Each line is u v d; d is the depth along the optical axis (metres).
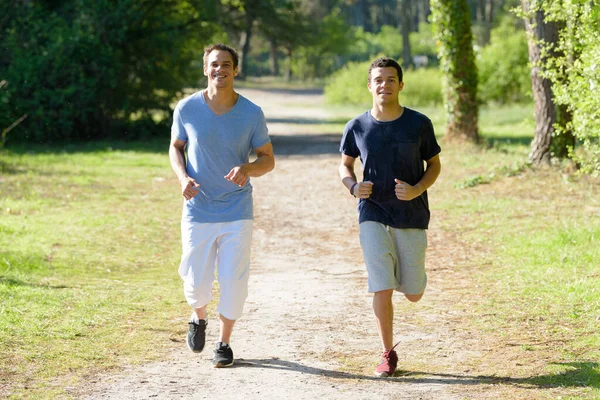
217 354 6.83
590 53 10.93
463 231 12.99
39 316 8.16
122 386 6.30
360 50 109.88
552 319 7.96
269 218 15.27
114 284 9.97
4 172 20.06
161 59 31.84
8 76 28.25
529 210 14.29
